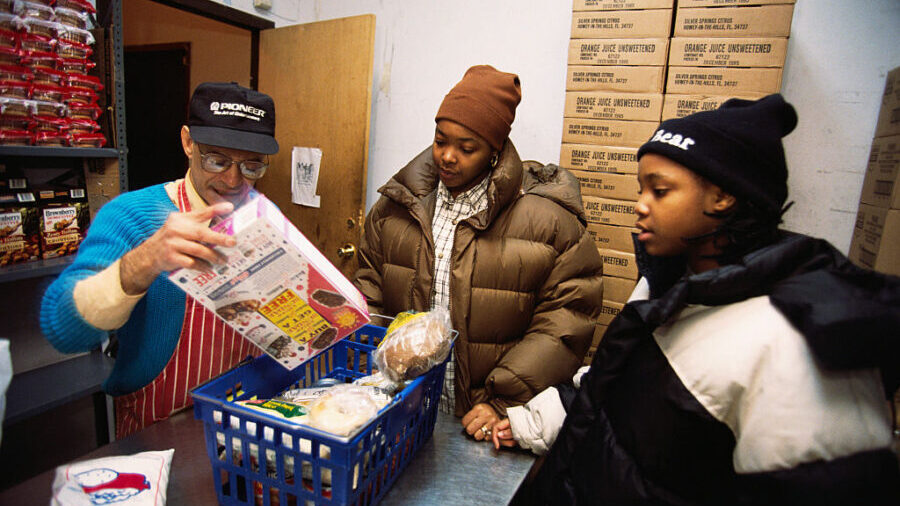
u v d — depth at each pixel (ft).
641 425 2.19
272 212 2.19
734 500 1.88
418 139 7.74
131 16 11.84
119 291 2.35
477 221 4.15
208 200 3.41
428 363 2.64
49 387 4.81
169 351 3.22
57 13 4.59
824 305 1.65
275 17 8.36
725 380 1.89
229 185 3.30
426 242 4.40
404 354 2.61
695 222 2.10
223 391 2.48
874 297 1.63
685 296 2.08
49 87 4.53
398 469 2.71
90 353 5.54
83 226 5.22
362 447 2.17
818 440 1.65
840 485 1.61
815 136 5.41
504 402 3.74
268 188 8.68
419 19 7.44
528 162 5.40
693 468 2.08
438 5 7.27
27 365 5.17
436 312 2.91
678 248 2.24
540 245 4.18
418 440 2.97
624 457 2.27
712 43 4.69
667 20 4.83
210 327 3.34
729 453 2.03
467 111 3.88
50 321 2.63
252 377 2.68
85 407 5.82
